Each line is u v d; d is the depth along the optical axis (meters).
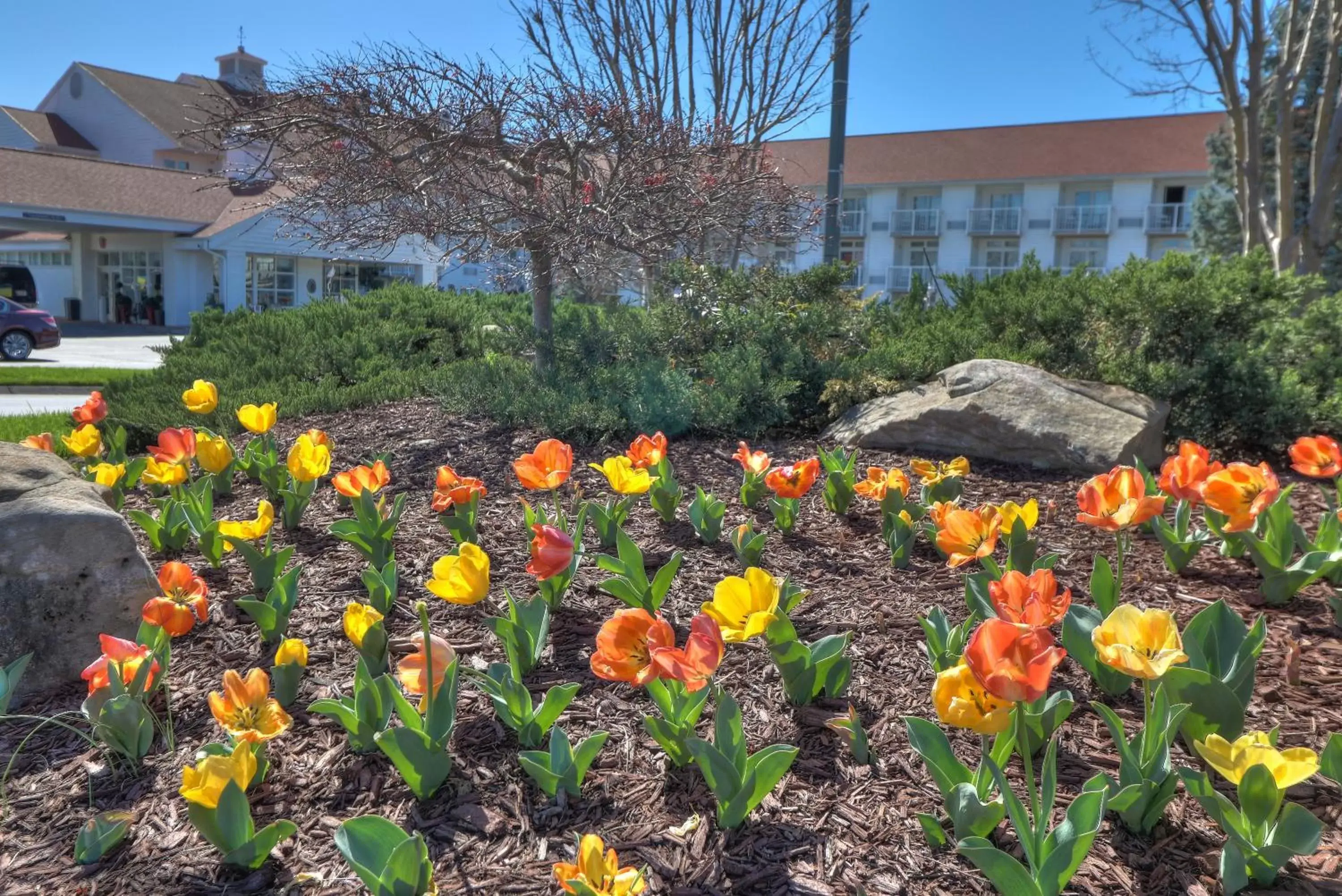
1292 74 14.15
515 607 3.02
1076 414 5.65
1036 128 43.00
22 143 43.31
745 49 11.40
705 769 2.23
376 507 3.88
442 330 9.72
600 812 2.37
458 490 3.74
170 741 2.67
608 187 7.04
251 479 5.36
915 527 3.97
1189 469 3.04
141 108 44.03
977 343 7.04
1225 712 2.29
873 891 2.05
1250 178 14.33
